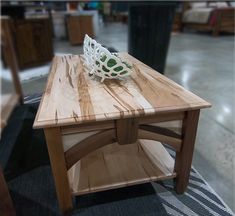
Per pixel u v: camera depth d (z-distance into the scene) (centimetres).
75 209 89
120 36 495
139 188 98
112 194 96
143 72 104
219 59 305
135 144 104
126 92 81
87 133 75
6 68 228
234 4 505
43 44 278
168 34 224
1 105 162
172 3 208
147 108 70
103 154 98
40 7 356
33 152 122
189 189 98
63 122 64
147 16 207
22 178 105
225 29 480
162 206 90
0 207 78
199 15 501
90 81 93
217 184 100
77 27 395
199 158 117
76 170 90
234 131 140
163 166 93
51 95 80
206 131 140
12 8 251
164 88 85
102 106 71
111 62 88
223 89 204
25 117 156
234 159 116
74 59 130
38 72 257
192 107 72
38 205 92
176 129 83
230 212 87
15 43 243
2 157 119
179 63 290
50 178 105
